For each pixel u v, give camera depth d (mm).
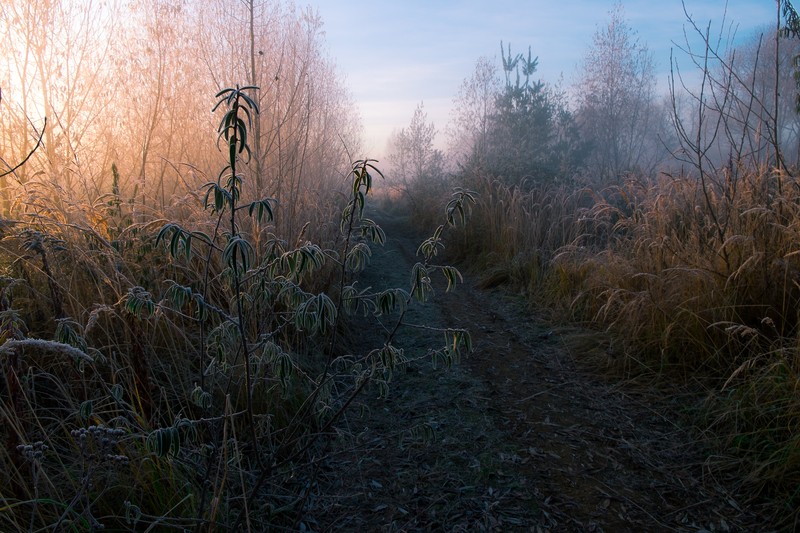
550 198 8688
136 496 2311
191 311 3736
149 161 5453
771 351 3340
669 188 5852
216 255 3707
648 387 3904
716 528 2471
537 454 3146
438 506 2686
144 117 5430
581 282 5910
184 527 2090
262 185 5000
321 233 5328
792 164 5094
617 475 2918
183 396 3107
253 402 3160
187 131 5789
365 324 5672
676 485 2811
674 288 4320
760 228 4207
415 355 4828
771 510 2553
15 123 4152
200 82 5949
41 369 2699
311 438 2500
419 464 3070
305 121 5984
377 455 3172
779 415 2928
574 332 5121
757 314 3848
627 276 5117
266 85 6086
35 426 2541
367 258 2377
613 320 4949
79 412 2189
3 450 2189
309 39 7746
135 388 2688
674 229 5176
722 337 3873
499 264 7781
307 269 2188
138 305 2135
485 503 2695
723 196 4832
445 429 3473
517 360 4656
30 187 3582
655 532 2459
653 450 3152
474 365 4566
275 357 2309
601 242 7027
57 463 2488
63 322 2287
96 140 5035
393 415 3697
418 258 9859
